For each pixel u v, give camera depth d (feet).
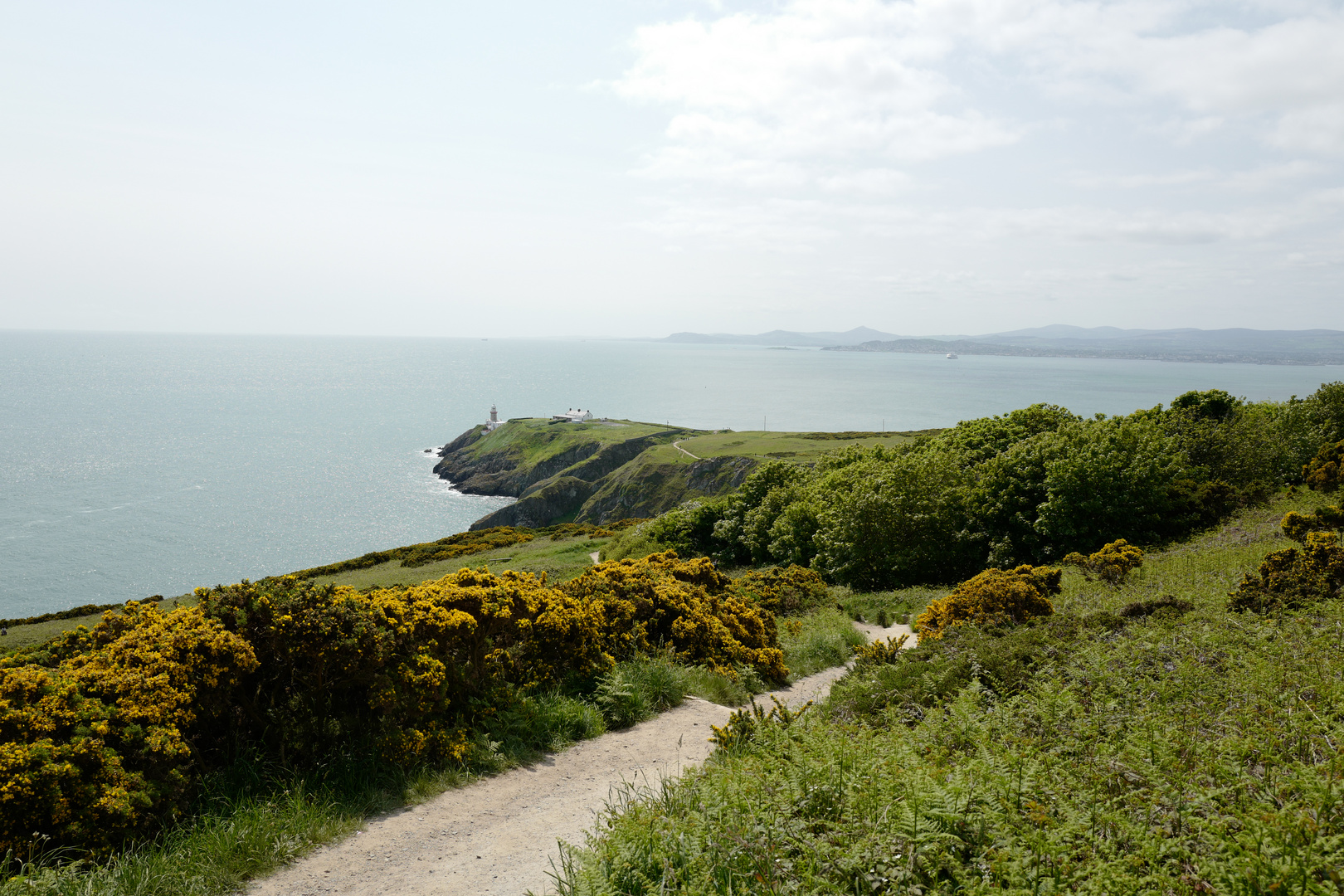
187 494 376.48
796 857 14.46
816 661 47.57
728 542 134.62
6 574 245.86
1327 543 35.94
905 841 13.78
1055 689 22.33
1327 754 15.80
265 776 21.34
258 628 23.17
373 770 22.93
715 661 39.58
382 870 17.84
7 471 417.69
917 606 72.08
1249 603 35.35
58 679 19.07
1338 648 24.21
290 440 576.20
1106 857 12.78
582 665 33.12
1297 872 10.72
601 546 161.17
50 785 16.60
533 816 21.38
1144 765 15.44
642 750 27.45
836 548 100.12
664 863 14.43
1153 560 67.51
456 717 26.63
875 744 20.03
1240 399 123.34
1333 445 87.86
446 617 27.35
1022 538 94.32
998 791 15.03
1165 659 25.46
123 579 246.27
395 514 363.76
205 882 16.74
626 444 423.64
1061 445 99.14
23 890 14.88
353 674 23.58
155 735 18.89
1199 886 11.71
